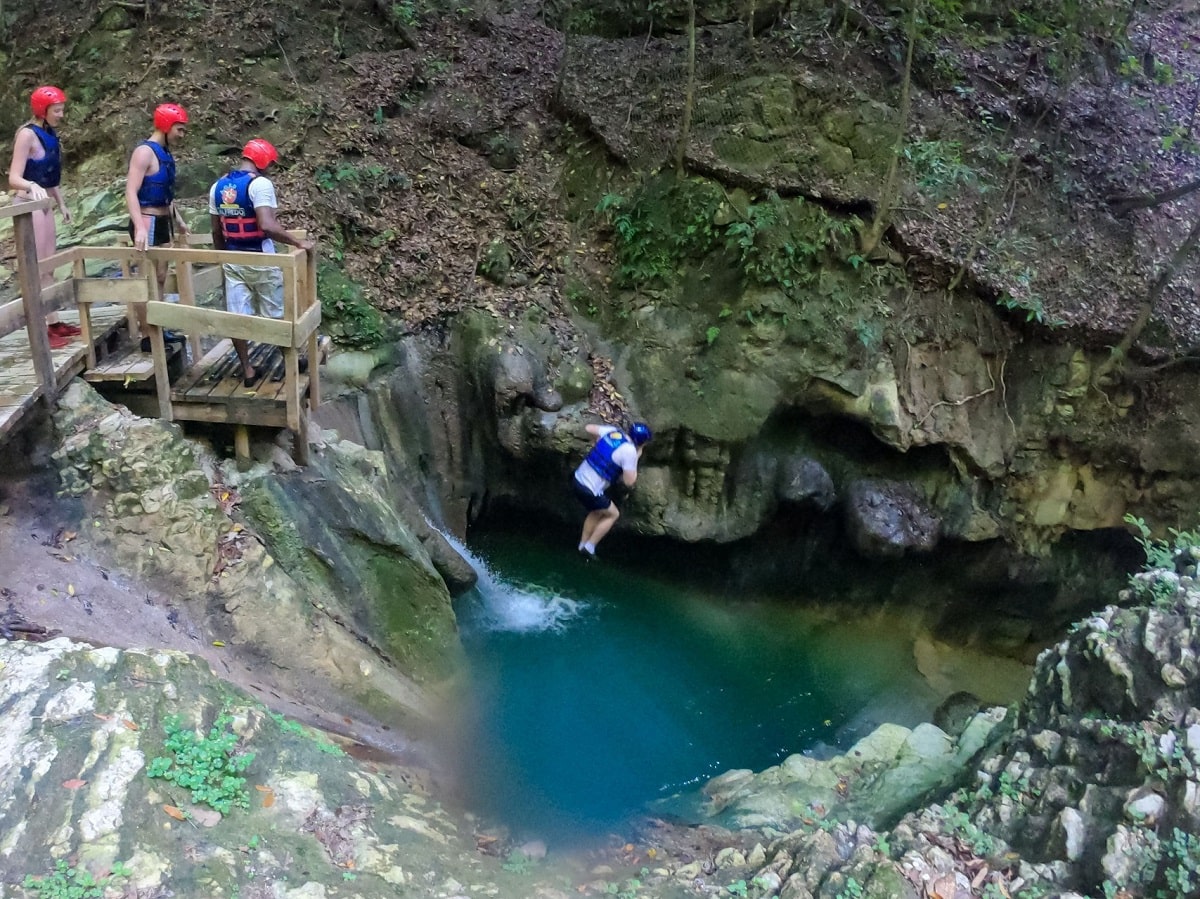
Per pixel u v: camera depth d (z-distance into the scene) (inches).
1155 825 139.6
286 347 204.5
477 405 328.8
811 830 171.2
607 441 256.7
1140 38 445.1
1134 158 384.5
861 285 326.6
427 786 188.9
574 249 358.9
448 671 243.0
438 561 289.1
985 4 409.7
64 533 190.1
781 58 362.0
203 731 146.5
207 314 201.9
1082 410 335.0
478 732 235.0
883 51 374.6
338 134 362.9
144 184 224.2
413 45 406.6
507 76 405.4
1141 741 149.0
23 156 230.5
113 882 117.2
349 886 131.6
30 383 192.7
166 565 194.4
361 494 245.4
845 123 343.0
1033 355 335.0
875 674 340.5
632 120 369.4
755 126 343.9
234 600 199.2
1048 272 339.9
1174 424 331.6
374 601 233.0
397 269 335.3
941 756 219.5
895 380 323.3
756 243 323.9
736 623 347.6
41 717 135.7
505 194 367.9
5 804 122.6
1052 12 394.3
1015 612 359.9
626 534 339.0
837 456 339.6
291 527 218.7
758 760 288.2
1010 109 378.6
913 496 334.0
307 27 394.0
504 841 174.6
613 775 252.7
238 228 215.5
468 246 350.3
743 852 171.3
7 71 404.5
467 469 335.9
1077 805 150.1
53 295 198.5
